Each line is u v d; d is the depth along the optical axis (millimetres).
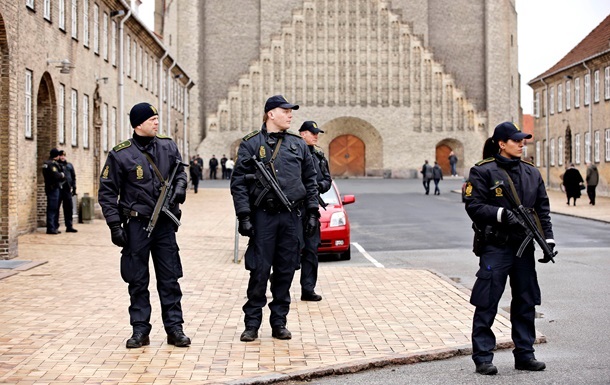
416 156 71875
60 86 25688
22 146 21672
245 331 9062
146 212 8617
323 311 10938
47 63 24172
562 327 10086
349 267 15914
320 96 71688
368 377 7703
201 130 76375
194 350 8539
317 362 8039
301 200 9164
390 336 9281
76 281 13352
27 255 17188
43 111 24969
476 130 71812
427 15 76812
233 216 30875
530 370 7891
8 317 10227
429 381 7535
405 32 71562
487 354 7809
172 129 54000
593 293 12750
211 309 10984
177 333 8719
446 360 8398
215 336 9258
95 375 7492
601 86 48062
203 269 15500
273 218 9023
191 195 44875
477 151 71688
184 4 74562
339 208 18625
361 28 71625
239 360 8109
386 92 71875
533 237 7863
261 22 76188
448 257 18531
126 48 37188
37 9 23000
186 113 61594
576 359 8359
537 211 8016
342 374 7793
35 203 23172
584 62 49594
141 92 41500
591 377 7578
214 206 36250
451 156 70000
